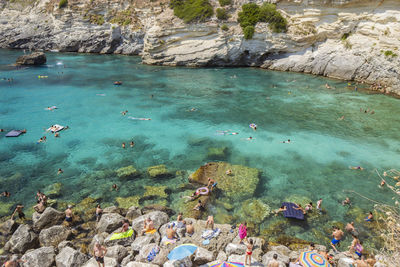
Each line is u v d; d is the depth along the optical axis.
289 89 48.12
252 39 61.50
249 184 22.17
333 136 31.38
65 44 87.62
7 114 36.62
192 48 64.12
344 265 13.83
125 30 81.88
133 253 15.00
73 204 19.98
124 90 47.84
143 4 80.56
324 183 22.95
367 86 48.03
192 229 16.08
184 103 41.94
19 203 20.22
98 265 13.27
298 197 21.09
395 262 11.01
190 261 13.43
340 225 18.14
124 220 16.53
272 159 26.72
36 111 37.81
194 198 20.36
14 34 94.69
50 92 45.94
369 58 48.06
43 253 14.03
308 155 27.44
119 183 22.73
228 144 29.67
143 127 33.59
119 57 79.31
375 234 17.31
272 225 18.06
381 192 21.78
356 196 21.31
